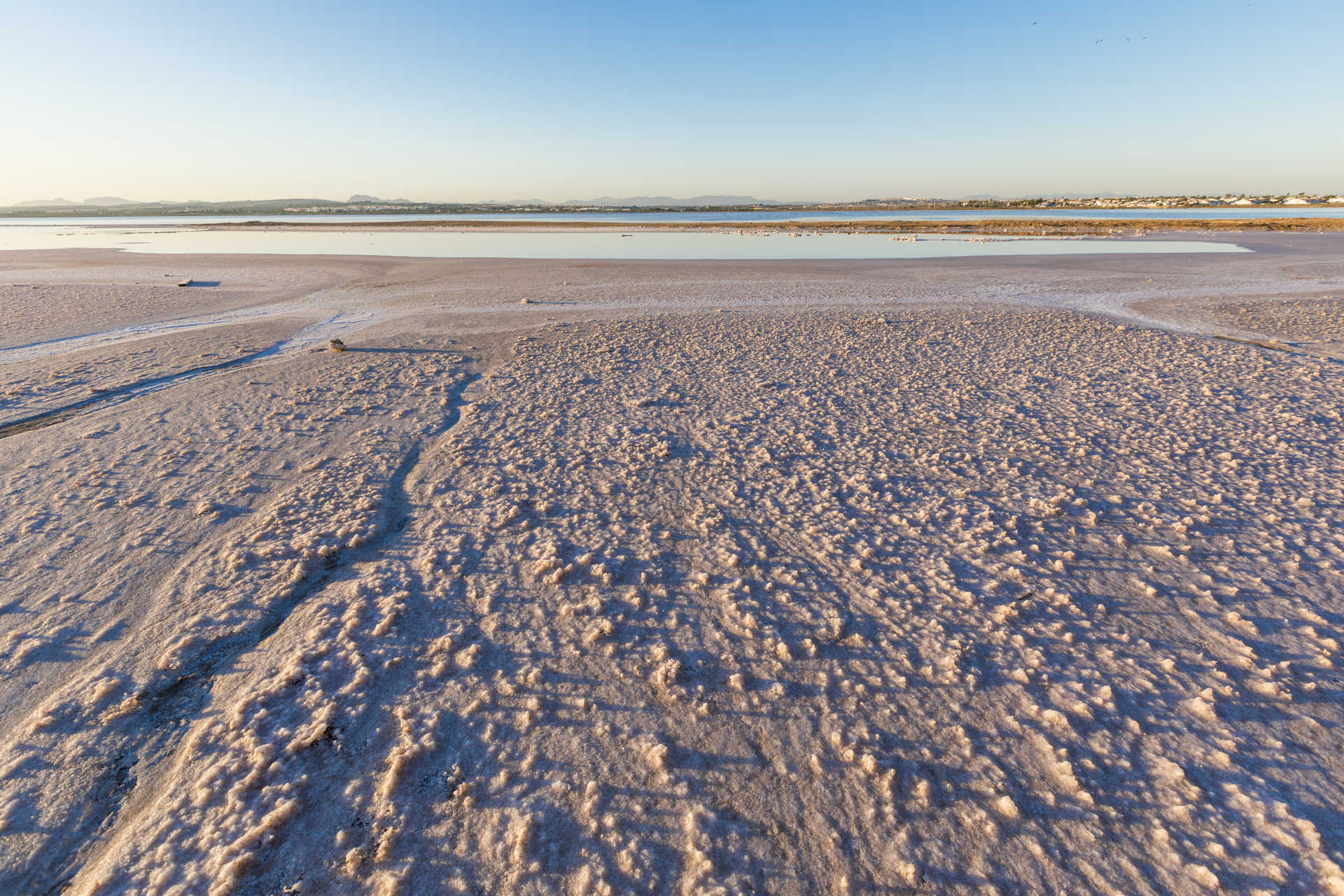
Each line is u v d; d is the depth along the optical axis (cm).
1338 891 173
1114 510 390
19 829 192
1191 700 240
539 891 174
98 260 2320
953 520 381
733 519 384
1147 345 847
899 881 178
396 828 191
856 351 834
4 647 268
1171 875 179
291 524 368
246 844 185
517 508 393
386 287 1536
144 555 336
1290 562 331
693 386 677
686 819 195
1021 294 1347
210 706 239
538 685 248
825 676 254
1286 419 547
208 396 620
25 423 541
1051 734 226
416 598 302
